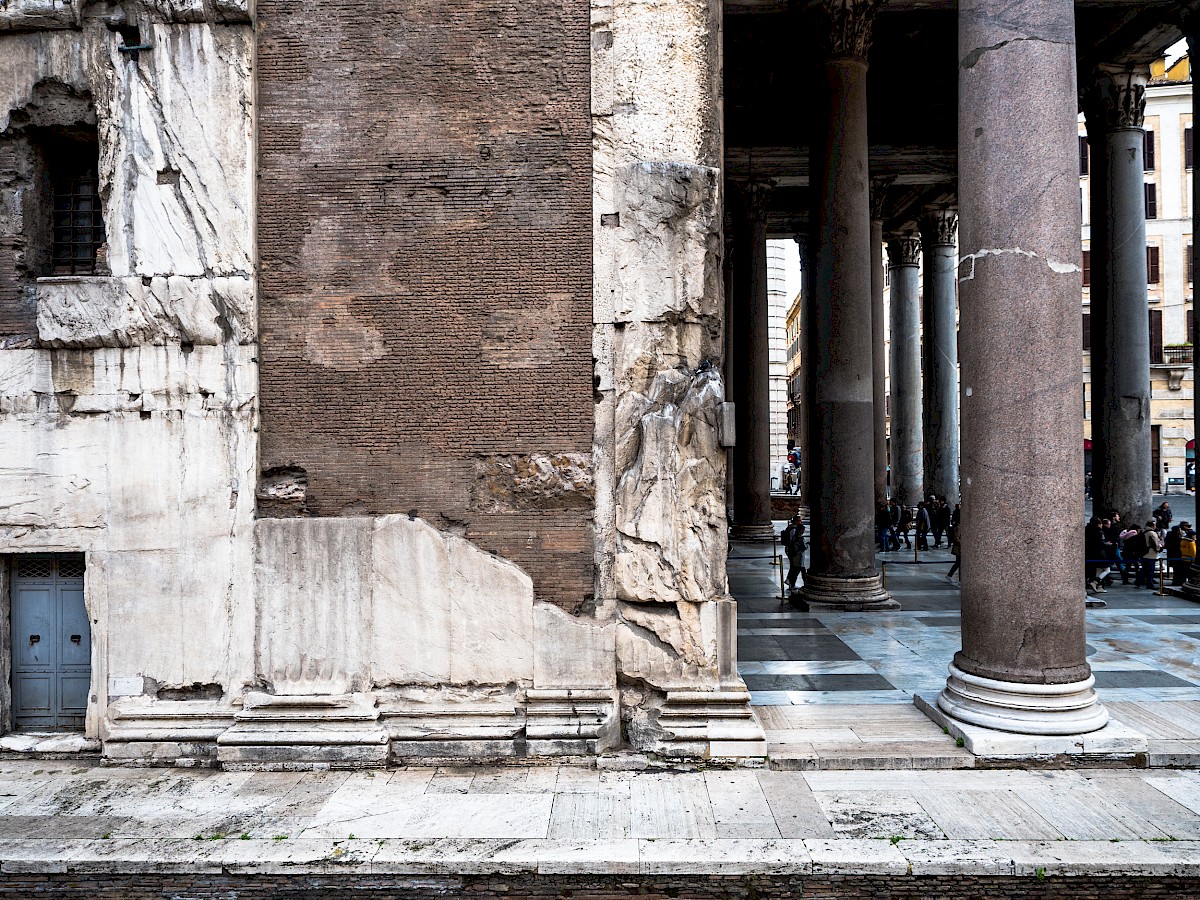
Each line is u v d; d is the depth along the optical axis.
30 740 9.33
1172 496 44.06
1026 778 8.29
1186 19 17.77
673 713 8.94
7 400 9.30
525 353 9.20
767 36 19.97
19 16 9.20
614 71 9.20
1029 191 8.81
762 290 27.02
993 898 6.58
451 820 7.46
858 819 7.39
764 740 8.77
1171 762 8.52
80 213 9.84
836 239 16.11
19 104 9.34
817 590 16.80
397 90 9.29
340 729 8.93
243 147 9.17
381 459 9.23
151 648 9.19
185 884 6.82
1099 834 7.05
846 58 16.05
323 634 9.10
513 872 6.71
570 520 9.16
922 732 9.35
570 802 7.82
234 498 9.19
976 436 9.22
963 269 9.38
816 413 16.91
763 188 26.44
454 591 9.09
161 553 9.20
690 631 9.04
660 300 9.12
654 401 9.12
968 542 9.37
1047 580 8.87
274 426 9.28
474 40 9.26
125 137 9.22
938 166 25.69
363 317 9.26
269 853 6.88
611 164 9.20
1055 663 8.88
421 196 9.26
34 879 6.88
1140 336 20.30
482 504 9.17
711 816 7.48
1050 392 8.84
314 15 9.30
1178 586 18.88
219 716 9.05
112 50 9.24
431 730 8.95
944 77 22.31
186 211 9.21
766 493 27.91
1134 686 10.95
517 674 9.06
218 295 9.14
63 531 9.26
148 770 8.86
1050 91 8.82
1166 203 45.34
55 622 9.62
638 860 6.70
